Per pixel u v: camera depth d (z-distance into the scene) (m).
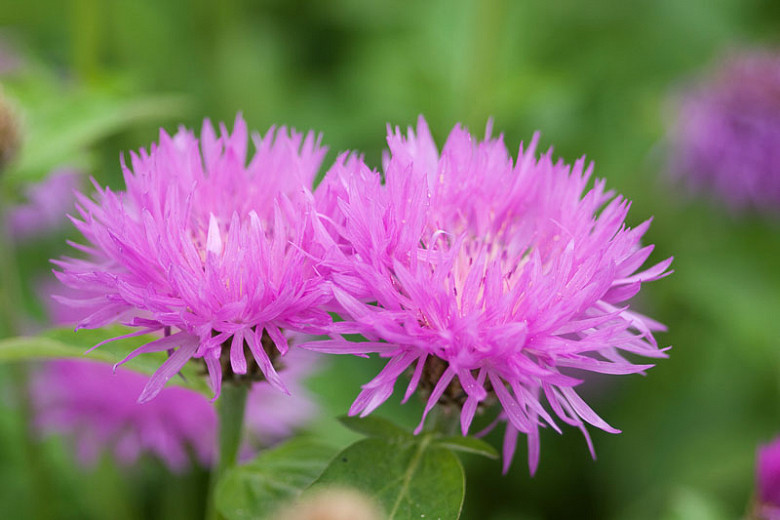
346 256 0.34
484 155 0.35
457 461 0.35
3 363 0.49
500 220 0.35
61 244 0.56
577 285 0.33
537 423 0.33
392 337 0.33
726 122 0.66
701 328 0.62
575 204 0.35
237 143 0.36
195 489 0.49
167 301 0.33
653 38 0.72
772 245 0.65
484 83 0.57
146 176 0.34
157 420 0.48
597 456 0.56
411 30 0.69
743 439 0.57
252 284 0.33
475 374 0.34
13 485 0.49
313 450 0.37
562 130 0.61
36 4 0.69
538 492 0.55
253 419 0.49
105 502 0.49
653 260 0.64
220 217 0.35
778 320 0.59
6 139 0.44
